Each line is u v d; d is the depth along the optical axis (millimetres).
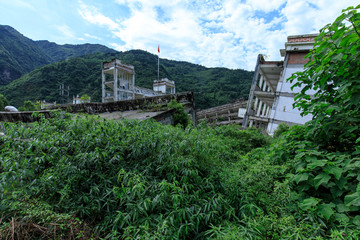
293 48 14180
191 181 2543
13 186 1902
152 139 2779
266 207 2266
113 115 8250
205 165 2939
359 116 2328
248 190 2422
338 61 2410
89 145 2479
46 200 2021
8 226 1541
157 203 2037
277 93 14898
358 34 2127
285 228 1771
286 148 2930
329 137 2527
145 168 2572
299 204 2102
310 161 2342
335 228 1812
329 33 2539
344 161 2225
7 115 4254
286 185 2453
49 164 2574
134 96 22656
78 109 9469
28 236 1567
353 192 2039
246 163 3410
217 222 2115
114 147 2543
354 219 1838
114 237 1729
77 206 2057
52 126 2861
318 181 2170
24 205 1735
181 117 7430
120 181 2400
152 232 1770
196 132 3553
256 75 16625
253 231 1736
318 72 2621
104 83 21625
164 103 9484
